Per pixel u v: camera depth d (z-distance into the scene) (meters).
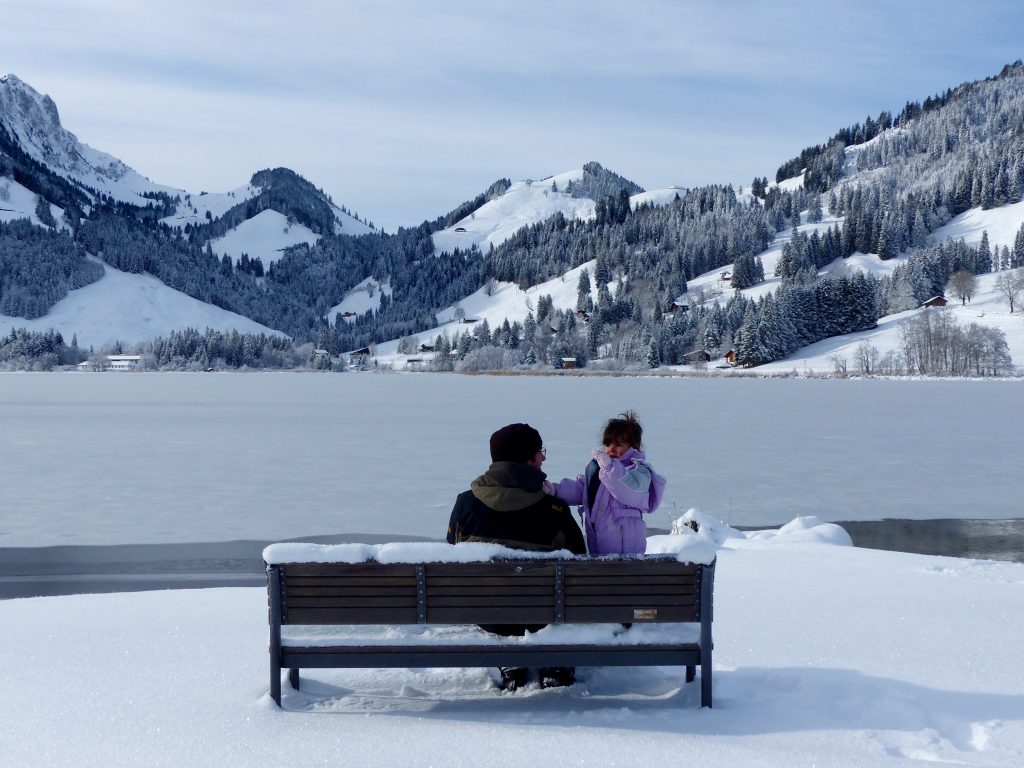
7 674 4.54
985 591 6.65
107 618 5.96
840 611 5.93
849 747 3.49
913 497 16.91
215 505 15.96
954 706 3.97
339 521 14.33
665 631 4.09
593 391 69.69
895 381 87.88
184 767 3.30
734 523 14.24
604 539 4.66
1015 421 36.12
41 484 18.69
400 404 51.59
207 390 76.94
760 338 122.94
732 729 3.70
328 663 4.00
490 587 3.99
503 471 4.48
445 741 3.51
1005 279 144.50
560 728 3.67
